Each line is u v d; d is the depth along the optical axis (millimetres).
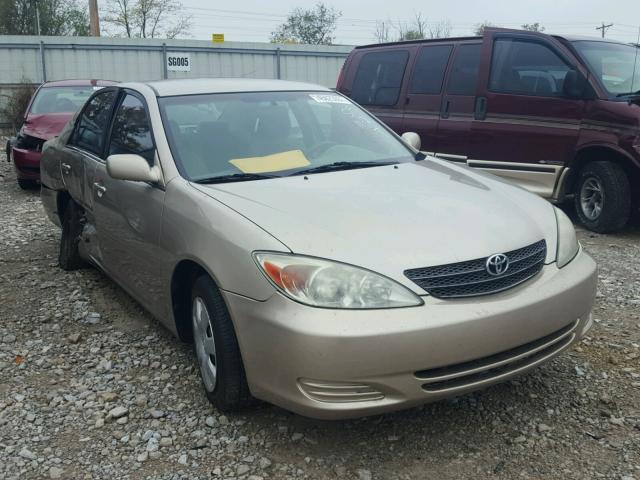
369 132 4391
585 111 6742
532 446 2936
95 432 3137
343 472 2777
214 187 3395
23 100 20812
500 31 7348
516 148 7168
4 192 10203
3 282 5406
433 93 7855
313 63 24844
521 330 2812
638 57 7262
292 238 2826
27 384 3645
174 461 2887
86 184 4727
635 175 6555
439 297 2707
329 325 2580
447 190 3473
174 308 3541
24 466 2877
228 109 4066
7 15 44406
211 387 3238
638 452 2871
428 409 3252
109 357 3943
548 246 3162
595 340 4023
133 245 3936
